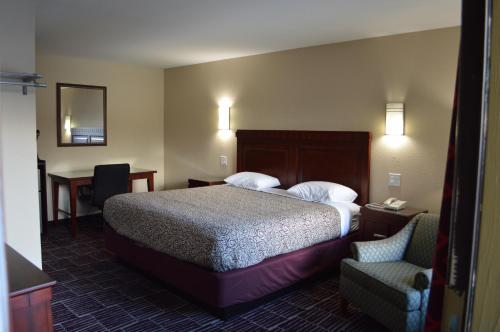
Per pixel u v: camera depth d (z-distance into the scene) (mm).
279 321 2889
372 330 2768
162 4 3035
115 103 6012
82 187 5812
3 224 373
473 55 394
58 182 5285
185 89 6148
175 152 6414
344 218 3678
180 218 3162
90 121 5781
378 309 2621
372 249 2943
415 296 2410
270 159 4910
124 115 6125
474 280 392
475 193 390
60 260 4133
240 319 2912
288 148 4699
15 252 1878
